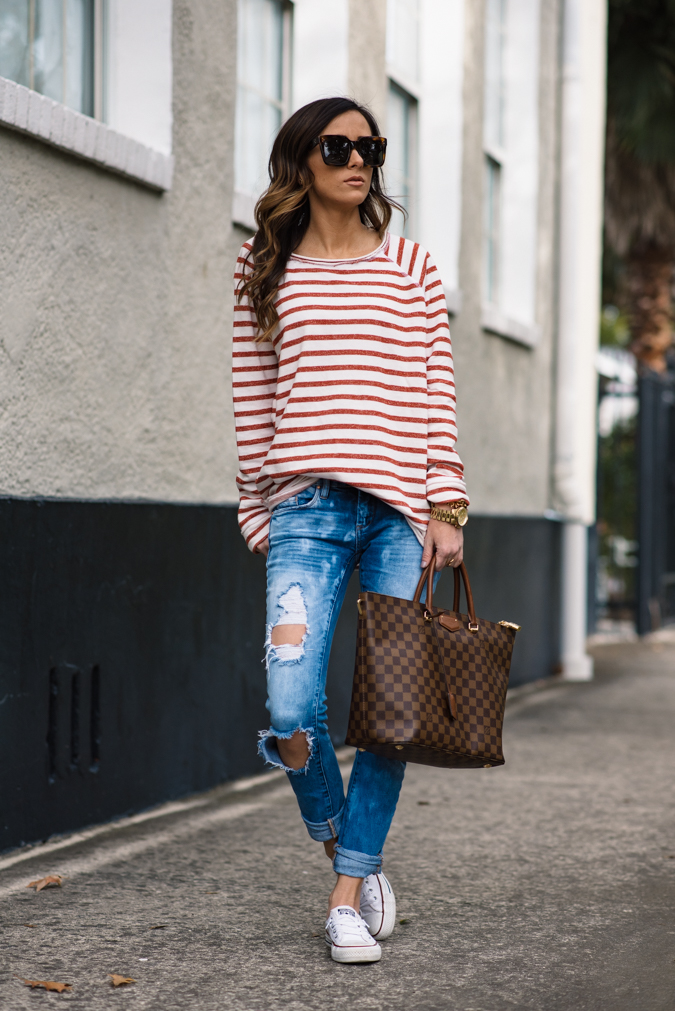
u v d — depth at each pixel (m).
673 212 15.09
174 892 3.18
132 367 4.02
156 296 4.15
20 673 3.41
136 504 3.97
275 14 5.40
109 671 3.83
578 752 5.31
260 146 5.29
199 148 4.41
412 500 2.67
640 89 12.98
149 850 3.57
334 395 2.61
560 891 3.27
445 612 2.70
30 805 3.49
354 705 2.58
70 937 2.82
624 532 12.52
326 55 5.46
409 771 4.90
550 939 2.88
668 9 12.68
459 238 6.76
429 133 6.76
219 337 4.61
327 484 2.65
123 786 3.92
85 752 3.73
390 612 2.61
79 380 3.72
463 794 4.45
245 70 5.12
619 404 11.62
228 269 4.66
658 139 13.51
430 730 2.55
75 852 3.51
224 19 4.57
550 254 8.20
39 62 3.85
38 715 3.50
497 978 2.61
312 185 2.67
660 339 16.61
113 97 4.20
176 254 4.27
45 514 3.50
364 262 2.69
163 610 4.13
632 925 2.99
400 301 2.67
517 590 7.48
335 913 2.73
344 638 5.48
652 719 6.26
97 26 4.17
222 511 4.53
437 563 2.68
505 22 7.80
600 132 8.70
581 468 8.32
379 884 2.85
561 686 7.66
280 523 2.71
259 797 4.32
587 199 8.41
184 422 4.36
